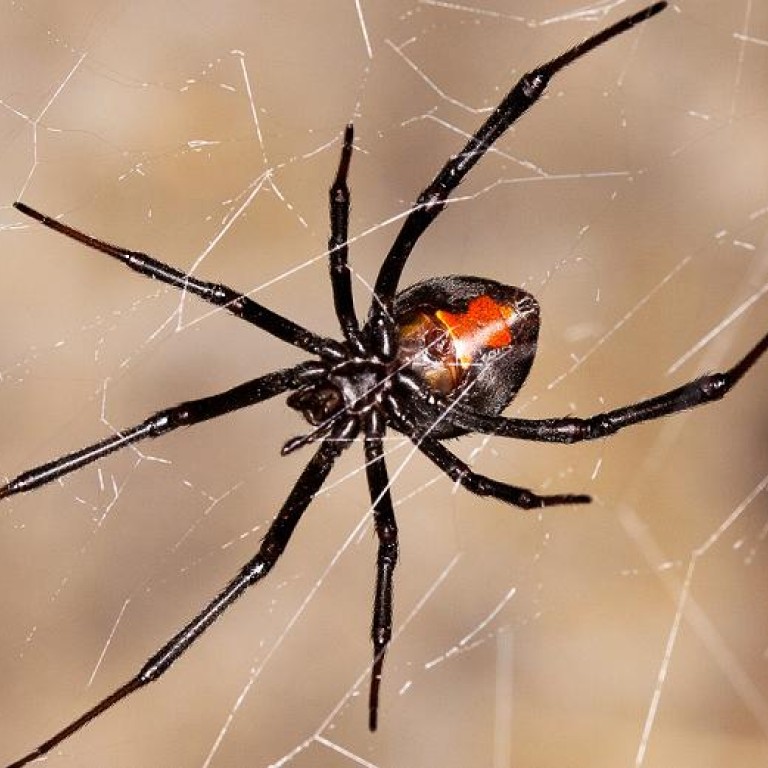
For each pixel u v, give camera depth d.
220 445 0.28
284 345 0.28
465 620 0.28
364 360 0.24
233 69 0.27
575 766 0.28
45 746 0.23
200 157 0.26
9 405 0.27
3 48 0.27
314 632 0.28
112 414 0.27
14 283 0.28
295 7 0.28
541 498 0.24
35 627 0.27
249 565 0.23
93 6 0.27
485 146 0.23
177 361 0.28
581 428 0.23
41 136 0.26
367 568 0.28
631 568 0.28
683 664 0.28
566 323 0.28
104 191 0.26
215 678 0.28
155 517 0.27
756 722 0.28
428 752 0.28
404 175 0.28
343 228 0.23
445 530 0.28
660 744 0.28
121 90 0.27
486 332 0.23
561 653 0.28
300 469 0.28
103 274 0.28
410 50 0.28
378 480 0.24
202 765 0.27
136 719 0.27
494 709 0.28
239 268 0.28
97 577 0.27
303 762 0.27
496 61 0.28
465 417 0.24
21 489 0.23
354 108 0.27
